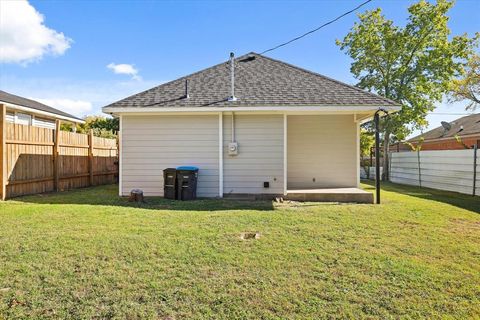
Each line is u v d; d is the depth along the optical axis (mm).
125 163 8883
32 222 5469
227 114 8742
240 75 10273
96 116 26359
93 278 3195
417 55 19297
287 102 8391
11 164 8180
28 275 3254
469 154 10516
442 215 6488
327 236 4762
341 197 8383
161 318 2506
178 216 6082
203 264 3590
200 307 2670
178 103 8586
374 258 3840
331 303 2750
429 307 2703
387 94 19859
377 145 8141
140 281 3141
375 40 19578
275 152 8703
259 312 2600
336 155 10438
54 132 9906
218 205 7449
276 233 4895
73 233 4777
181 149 8844
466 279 3270
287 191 8797
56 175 9953
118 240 4430
